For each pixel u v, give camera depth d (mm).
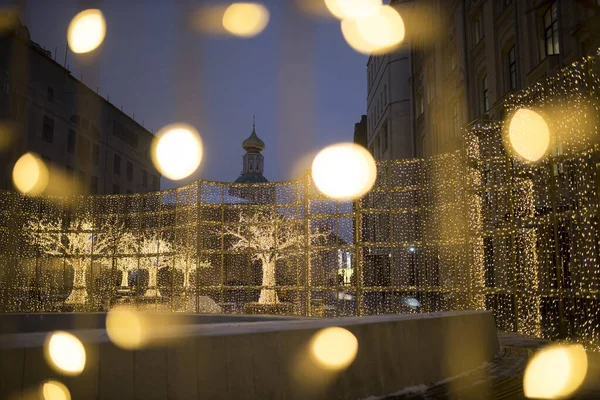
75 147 43406
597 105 11828
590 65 12070
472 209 16359
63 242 25375
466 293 15438
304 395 5641
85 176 45031
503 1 26562
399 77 48656
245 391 5152
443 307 18750
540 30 22016
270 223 18312
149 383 4492
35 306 20234
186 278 18281
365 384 6359
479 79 30391
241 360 5211
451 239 15523
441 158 16719
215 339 5066
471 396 6648
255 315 13547
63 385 3941
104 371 4219
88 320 15219
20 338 4102
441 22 36719
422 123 43406
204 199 18781
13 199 19969
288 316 13148
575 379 7535
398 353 7020
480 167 16141
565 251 14570
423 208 16297
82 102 44594
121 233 23219
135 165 55000
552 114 13633
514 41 24797
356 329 6461
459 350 8375
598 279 12797
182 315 14391
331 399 5891
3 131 34250
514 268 13922
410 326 7410
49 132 39875
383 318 7277
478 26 30766
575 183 13781
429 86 40594
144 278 31375
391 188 16781
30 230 20125
